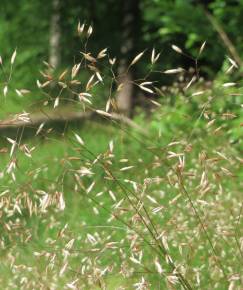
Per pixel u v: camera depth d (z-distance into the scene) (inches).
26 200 292.8
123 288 305.9
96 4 1582.2
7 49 1536.7
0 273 360.8
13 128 895.7
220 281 318.0
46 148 537.3
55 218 418.9
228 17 858.8
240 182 409.7
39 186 355.6
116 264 326.6
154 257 300.2
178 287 305.6
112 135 510.6
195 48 935.7
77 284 289.7
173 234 341.1
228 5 889.5
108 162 287.3
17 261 347.9
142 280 284.7
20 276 344.8
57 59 1531.7
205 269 334.3
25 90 292.2
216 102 474.0
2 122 283.3
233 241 339.6
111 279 333.1
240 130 477.7
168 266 336.8
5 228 331.0
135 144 504.4
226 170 305.9
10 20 1631.4
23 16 1617.9
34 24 1603.1
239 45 784.3
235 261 328.8
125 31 1513.3
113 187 377.4
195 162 410.3
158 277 325.1
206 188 290.7
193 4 946.1
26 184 297.4
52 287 319.0
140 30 1505.9
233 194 388.2
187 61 1034.1
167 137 508.4
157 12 1060.5
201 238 344.2
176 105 546.0
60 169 478.0
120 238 368.8
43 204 279.3
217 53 862.5
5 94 291.7
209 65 927.7
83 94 277.7
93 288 310.7
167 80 804.6
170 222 320.5
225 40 621.9
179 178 289.1
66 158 289.1
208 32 862.5
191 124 513.3
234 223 348.2
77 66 280.7
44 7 1610.5
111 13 1581.0
